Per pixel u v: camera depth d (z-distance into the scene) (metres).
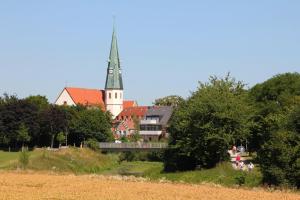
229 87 86.94
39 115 149.25
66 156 116.94
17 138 143.12
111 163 130.88
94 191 51.38
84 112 162.88
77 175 71.94
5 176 67.25
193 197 48.88
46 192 49.88
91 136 161.12
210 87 86.31
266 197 49.44
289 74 127.00
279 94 123.12
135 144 132.25
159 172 90.25
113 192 50.84
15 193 48.72
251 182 66.31
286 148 61.75
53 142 157.88
